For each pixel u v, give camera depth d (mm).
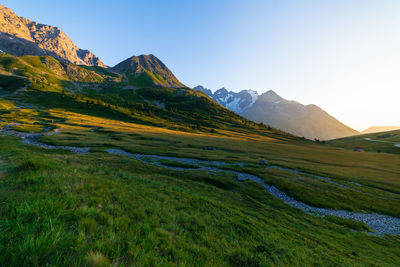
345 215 27797
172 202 11586
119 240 4762
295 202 31484
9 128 76625
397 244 20141
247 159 63375
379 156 110938
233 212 13305
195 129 172625
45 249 3588
